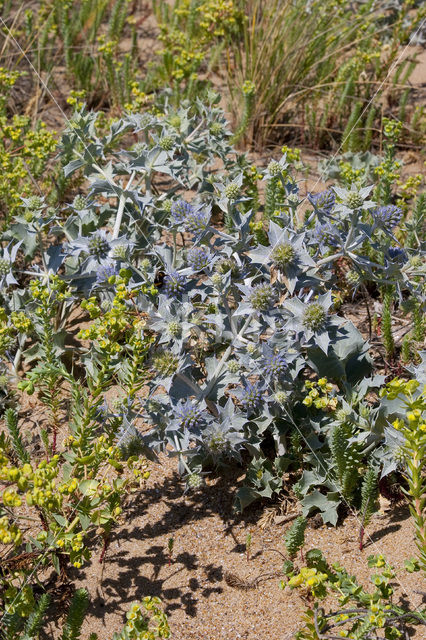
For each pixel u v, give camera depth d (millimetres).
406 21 2170
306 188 1698
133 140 1817
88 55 2162
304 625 1115
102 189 1364
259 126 1858
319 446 1210
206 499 1236
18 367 1387
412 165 1778
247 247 1247
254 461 1215
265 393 1202
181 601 1147
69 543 1098
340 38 1979
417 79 2049
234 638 1114
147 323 1179
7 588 1129
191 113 1827
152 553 1189
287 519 1210
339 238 1221
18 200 1544
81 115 1412
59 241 1564
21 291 1392
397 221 1311
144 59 2215
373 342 1406
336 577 1083
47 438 1217
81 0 2367
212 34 2018
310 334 1173
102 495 1108
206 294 1229
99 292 1386
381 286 1427
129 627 1046
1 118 1651
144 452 1206
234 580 1152
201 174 1559
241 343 1214
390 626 1064
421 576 1135
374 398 1311
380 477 1183
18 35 2156
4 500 1031
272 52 1850
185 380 1188
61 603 1144
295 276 1191
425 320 1360
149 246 1382
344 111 1885
